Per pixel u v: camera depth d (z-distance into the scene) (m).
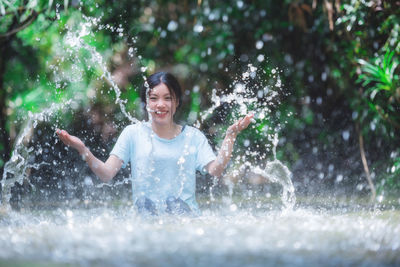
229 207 5.07
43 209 4.88
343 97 9.29
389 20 7.16
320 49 8.92
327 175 9.11
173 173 4.33
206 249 2.33
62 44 8.62
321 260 2.12
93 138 9.32
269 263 2.04
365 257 2.20
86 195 6.97
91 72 9.11
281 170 7.32
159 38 9.75
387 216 3.92
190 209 4.25
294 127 9.63
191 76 10.01
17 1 7.21
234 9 9.41
